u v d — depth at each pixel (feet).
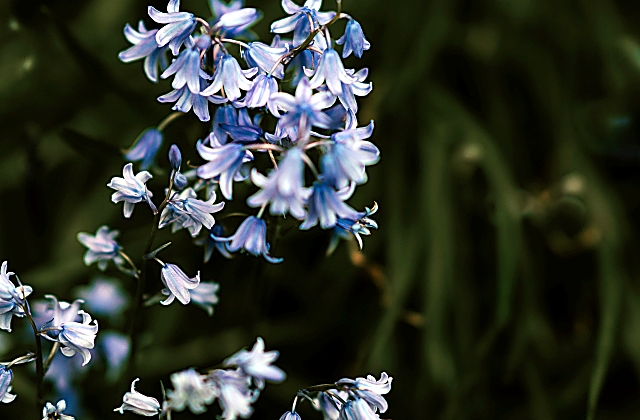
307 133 2.42
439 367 3.52
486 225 4.08
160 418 2.48
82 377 3.12
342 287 3.88
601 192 3.89
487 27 4.45
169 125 2.96
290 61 2.53
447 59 4.45
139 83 3.94
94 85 3.52
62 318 2.55
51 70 3.95
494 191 3.70
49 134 4.05
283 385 3.73
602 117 4.14
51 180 4.06
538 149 4.32
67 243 3.85
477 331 3.81
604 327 3.45
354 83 2.49
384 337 3.43
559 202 3.93
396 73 4.09
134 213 3.94
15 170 3.96
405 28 4.22
